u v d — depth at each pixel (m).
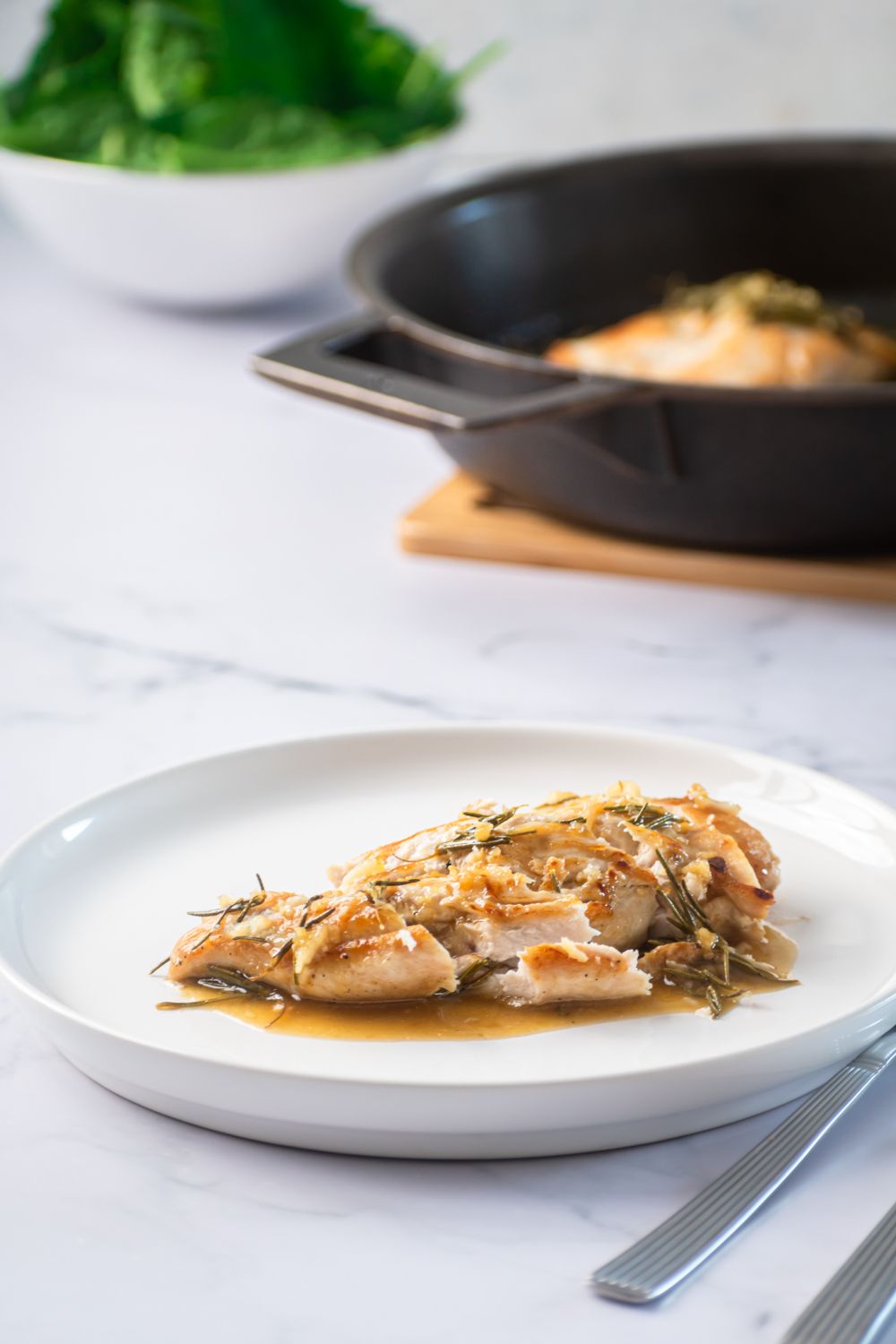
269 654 1.13
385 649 1.14
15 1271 0.79
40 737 1.06
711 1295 0.77
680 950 0.86
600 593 1.19
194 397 1.57
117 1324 0.77
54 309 1.84
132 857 0.92
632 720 1.06
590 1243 0.79
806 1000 0.84
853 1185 0.81
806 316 1.36
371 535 1.26
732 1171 0.80
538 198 1.49
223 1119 0.82
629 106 2.05
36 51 1.73
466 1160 0.82
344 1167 0.82
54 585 1.22
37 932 0.88
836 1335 0.74
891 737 1.04
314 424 1.50
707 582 1.19
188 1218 0.80
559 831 0.88
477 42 2.07
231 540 1.26
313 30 1.71
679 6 1.96
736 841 0.89
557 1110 0.79
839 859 0.91
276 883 0.91
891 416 1.08
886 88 1.94
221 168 1.61
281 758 0.96
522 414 1.08
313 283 1.75
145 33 1.65
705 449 1.12
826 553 1.18
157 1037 0.83
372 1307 0.77
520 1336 0.76
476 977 0.85
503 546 1.21
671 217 1.53
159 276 1.70
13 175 1.61
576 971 0.83
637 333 1.37
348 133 1.67
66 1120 0.84
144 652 1.14
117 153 1.64
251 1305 0.77
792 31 1.93
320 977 0.84
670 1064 0.79
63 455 1.44
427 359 1.20
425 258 1.40
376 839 0.93
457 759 0.97
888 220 1.51
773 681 1.09
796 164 1.51
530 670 1.11
